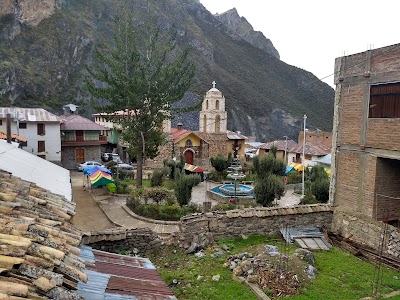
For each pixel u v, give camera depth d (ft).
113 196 78.43
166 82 82.89
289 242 39.06
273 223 41.42
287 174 110.52
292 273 28.91
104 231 33.91
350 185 42.93
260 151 179.93
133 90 79.30
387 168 40.14
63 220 19.80
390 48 37.42
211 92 142.41
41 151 110.42
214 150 143.33
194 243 35.96
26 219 16.66
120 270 19.92
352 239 41.55
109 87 83.76
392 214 41.09
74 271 14.58
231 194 81.71
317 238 40.75
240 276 29.09
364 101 40.83
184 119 273.13
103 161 139.03
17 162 31.09
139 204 62.69
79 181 97.81
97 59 88.74
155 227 55.06
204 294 26.40
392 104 37.65
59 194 26.04
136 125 84.69
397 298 27.22
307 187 92.99
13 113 106.83
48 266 12.89
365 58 40.65
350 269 32.76
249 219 40.19
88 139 124.88
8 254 12.37
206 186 100.12
